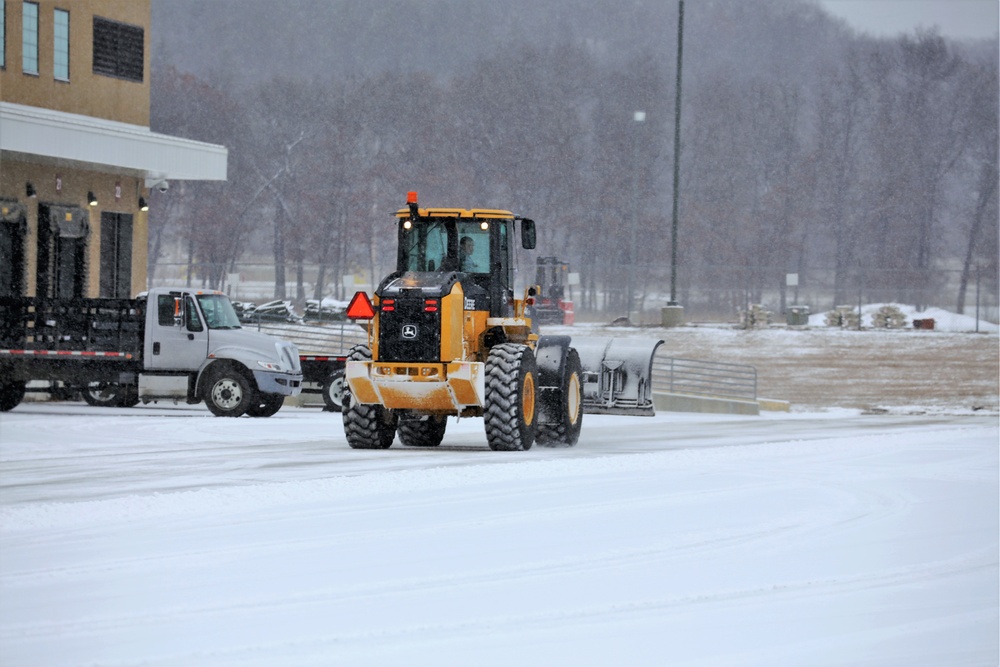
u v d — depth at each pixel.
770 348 88.19
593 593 14.82
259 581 15.22
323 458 28.69
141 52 62.41
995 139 177.38
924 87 187.75
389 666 11.80
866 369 82.00
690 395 58.84
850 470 27.45
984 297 161.00
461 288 30.03
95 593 14.56
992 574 16.22
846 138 182.50
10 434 34.47
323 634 12.88
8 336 43.53
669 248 165.25
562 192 174.75
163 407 48.00
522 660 12.07
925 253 178.00
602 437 36.69
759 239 170.25
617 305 131.88
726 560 16.89
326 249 166.75
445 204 175.12
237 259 173.38
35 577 15.35
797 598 14.78
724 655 12.34
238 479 24.64
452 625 13.29
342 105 185.62
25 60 55.69
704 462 28.44
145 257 61.81
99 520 19.30
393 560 16.52
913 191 176.75
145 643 12.53
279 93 188.12
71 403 50.00
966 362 84.44
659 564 16.55
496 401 29.89
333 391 46.69
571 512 20.62
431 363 29.31
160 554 16.78
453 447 32.06
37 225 55.00
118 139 54.53
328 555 16.80
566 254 177.12
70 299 43.16
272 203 177.75
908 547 18.02
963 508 21.78
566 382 32.31
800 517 20.56
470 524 19.31
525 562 16.52
